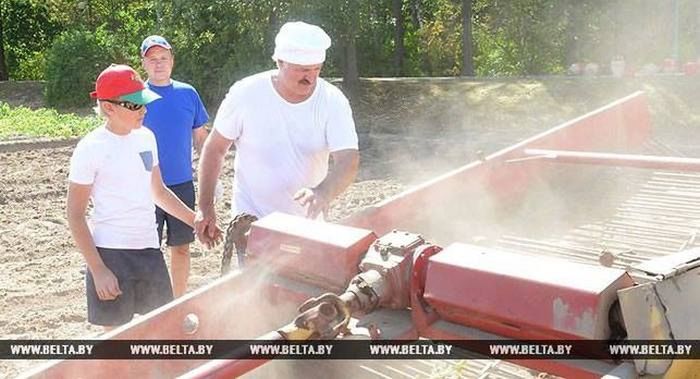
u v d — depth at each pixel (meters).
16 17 36.75
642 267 2.72
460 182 5.04
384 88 19.80
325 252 3.12
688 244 5.31
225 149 4.62
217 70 20.50
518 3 22.77
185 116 5.73
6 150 14.28
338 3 19.08
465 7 21.70
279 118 4.39
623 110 6.69
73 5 33.62
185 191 5.78
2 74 35.09
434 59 26.73
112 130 4.36
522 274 2.59
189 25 20.45
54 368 3.06
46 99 24.17
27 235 8.76
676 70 19.14
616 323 2.49
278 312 3.33
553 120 17.05
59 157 13.65
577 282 2.50
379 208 4.40
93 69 23.92
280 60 4.16
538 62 22.97
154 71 5.60
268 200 4.51
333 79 20.81
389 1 25.23
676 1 20.02
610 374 2.41
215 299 3.44
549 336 2.53
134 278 4.50
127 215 4.45
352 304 2.79
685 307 2.68
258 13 19.52
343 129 4.44
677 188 6.49
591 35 22.20
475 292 2.67
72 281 7.14
